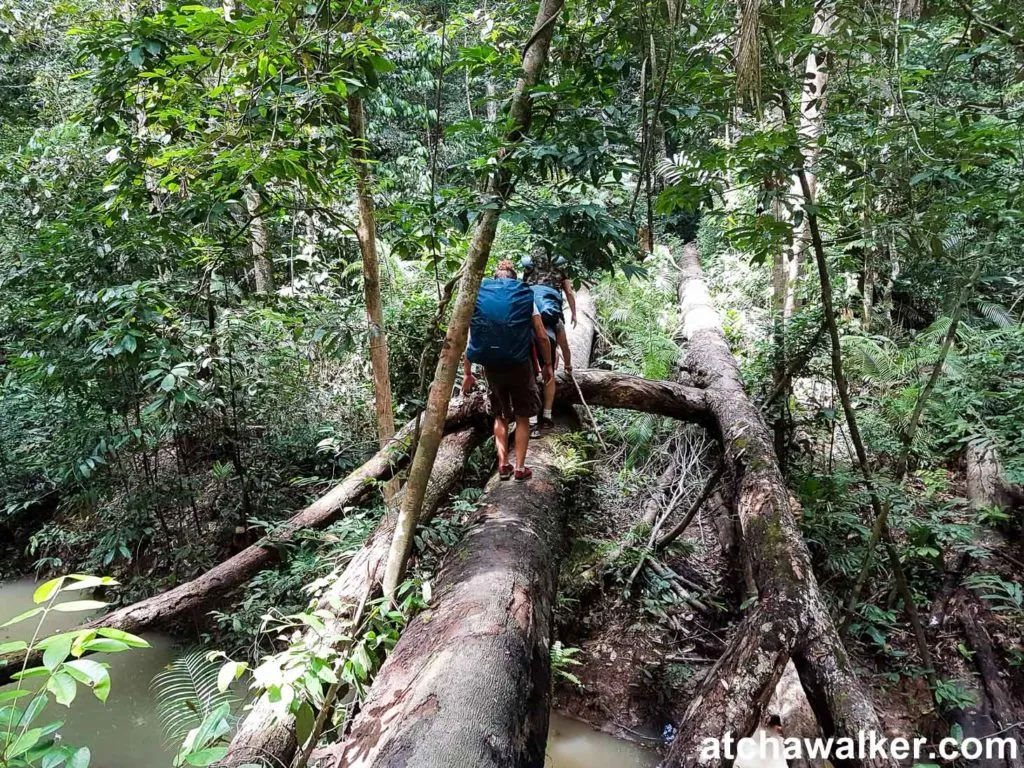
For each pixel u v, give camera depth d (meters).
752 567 2.97
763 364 4.46
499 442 3.54
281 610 3.42
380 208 3.99
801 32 2.86
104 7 4.34
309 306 4.28
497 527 2.96
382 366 3.72
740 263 7.31
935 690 2.88
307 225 4.95
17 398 5.00
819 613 2.48
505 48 2.97
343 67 2.82
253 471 4.48
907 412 4.04
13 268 4.35
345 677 1.96
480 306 3.24
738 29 2.63
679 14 2.49
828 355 4.06
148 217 3.72
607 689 3.39
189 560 4.24
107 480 4.43
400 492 3.37
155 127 3.39
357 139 3.23
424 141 7.93
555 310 4.06
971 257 2.81
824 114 2.90
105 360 3.58
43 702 1.05
